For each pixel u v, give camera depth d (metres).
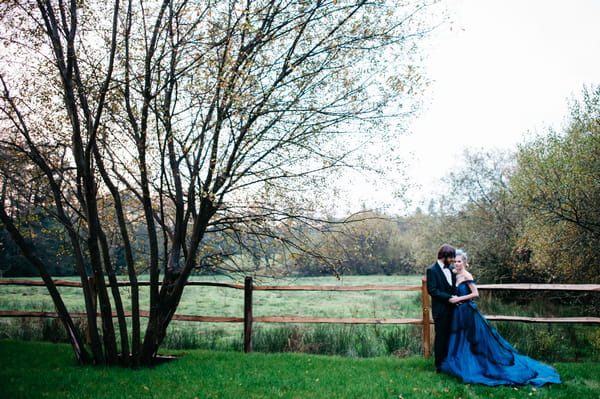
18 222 6.68
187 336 8.66
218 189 6.13
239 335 10.38
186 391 4.71
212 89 5.81
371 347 8.04
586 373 5.76
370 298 21.28
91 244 5.77
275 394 4.73
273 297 21.97
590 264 11.66
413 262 24.23
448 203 20.59
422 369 6.16
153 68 5.86
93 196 5.67
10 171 6.33
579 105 12.03
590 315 11.99
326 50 6.28
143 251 7.80
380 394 4.76
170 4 6.07
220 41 5.92
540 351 7.26
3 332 8.26
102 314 5.96
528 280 16.56
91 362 6.05
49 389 4.59
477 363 5.49
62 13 5.59
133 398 4.40
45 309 12.60
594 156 11.41
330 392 4.84
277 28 6.03
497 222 18.19
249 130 6.12
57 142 6.45
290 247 6.99
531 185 12.32
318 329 8.96
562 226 11.65
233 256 7.36
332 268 7.07
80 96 5.84
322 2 6.18
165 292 6.29
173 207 7.57
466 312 5.72
